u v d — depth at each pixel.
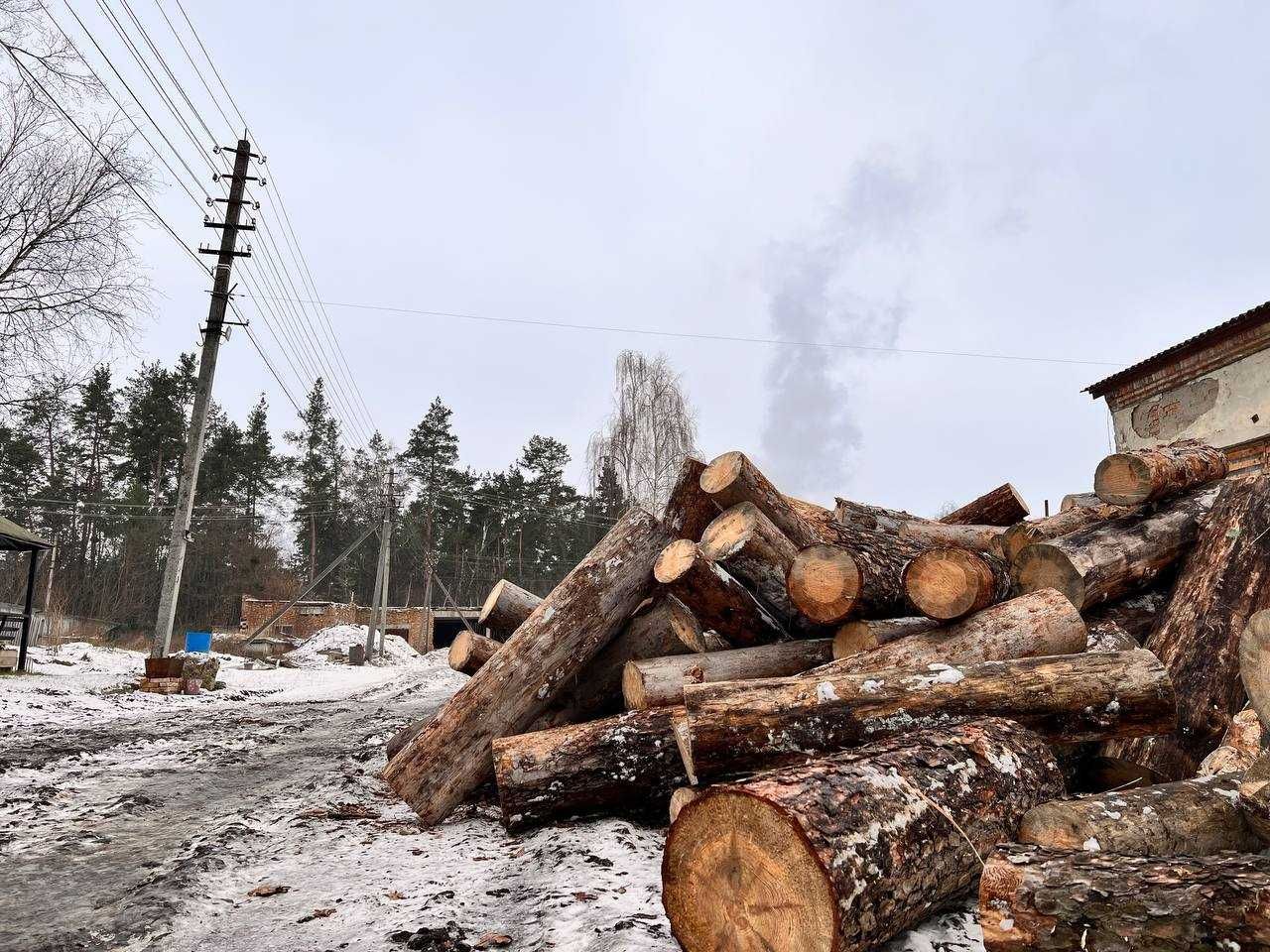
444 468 60.28
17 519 44.84
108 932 3.02
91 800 5.50
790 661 5.01
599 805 4.50
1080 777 4.09
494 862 3.96
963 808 2.74
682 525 5.98
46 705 11.08
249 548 50.22
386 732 9.62
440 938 2.86
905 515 6.56
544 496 61.50
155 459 50.69
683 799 3.80
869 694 3.59
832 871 2.15
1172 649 4.76
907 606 5.04
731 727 3.54
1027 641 4.18
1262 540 4.79
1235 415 11.44
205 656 16.31
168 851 4.25
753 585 5.31
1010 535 6.23
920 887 2.46
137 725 9.91
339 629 36.47
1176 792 2.96
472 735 4.97
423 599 58.41
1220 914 1.93
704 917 2.35
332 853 4.18
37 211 16.22
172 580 15.59
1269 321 10.84
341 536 57.91
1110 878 2.12
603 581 5.35
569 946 2.68
